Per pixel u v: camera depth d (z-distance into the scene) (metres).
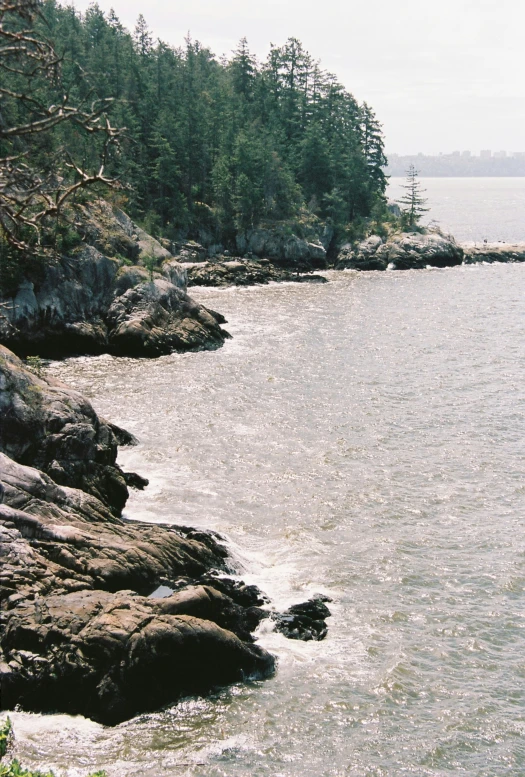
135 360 65.06
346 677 25.66
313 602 29.42
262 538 34.62
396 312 87.00
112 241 73.38
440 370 61.69
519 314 85.62
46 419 34.00
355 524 35.97
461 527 35.81
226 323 79.31
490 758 22.17
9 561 26.11
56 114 9.90
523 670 26.11
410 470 41.88
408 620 28.89
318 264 126.00
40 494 29.75
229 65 182.25
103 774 17.59
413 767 21.77
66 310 65.56
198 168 132.75
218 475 40.72
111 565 27.19
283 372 60.81
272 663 26.03
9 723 20.67
